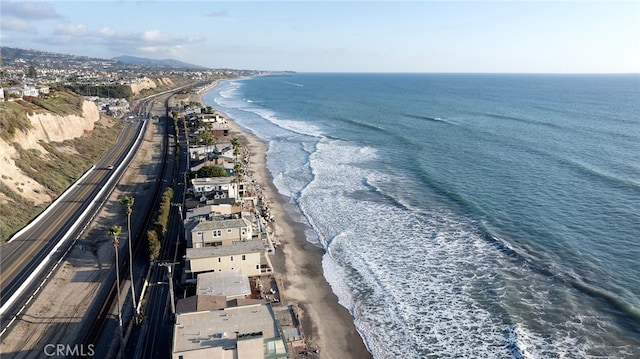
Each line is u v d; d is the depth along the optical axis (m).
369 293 58.81
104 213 81.62
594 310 52.81
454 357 46.69
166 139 156.62
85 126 147.00
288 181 108.00
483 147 136.38
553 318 51.75
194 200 85.19
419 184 102.06
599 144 134.62
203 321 43.12
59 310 51.59
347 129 180.12
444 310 54.50
